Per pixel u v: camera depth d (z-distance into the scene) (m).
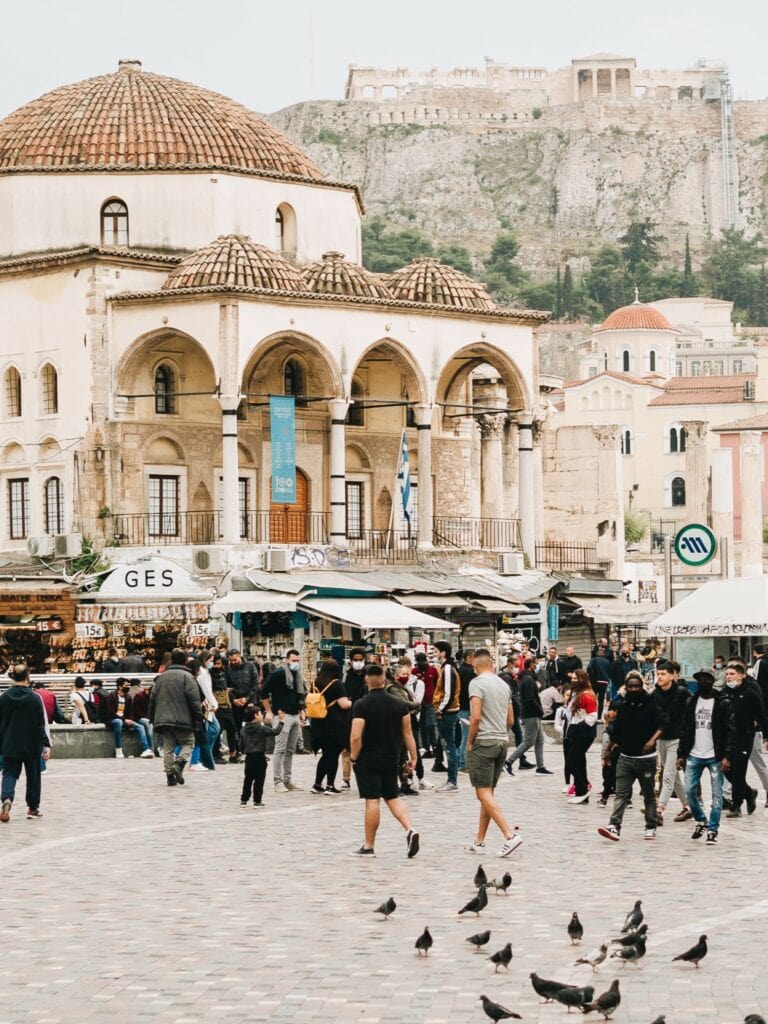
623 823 36.09
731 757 36.81
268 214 79.06
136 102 79.44
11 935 24.16
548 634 79.38
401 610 67.69
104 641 69.75
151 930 24.41
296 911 25.70
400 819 31.27
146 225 76.88
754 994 20.36
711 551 51.62
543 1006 19.83
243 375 76.00
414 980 21.16
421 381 77.25
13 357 76.12
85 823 35.72
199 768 47.09
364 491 80.81
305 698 42.06
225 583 69.31
